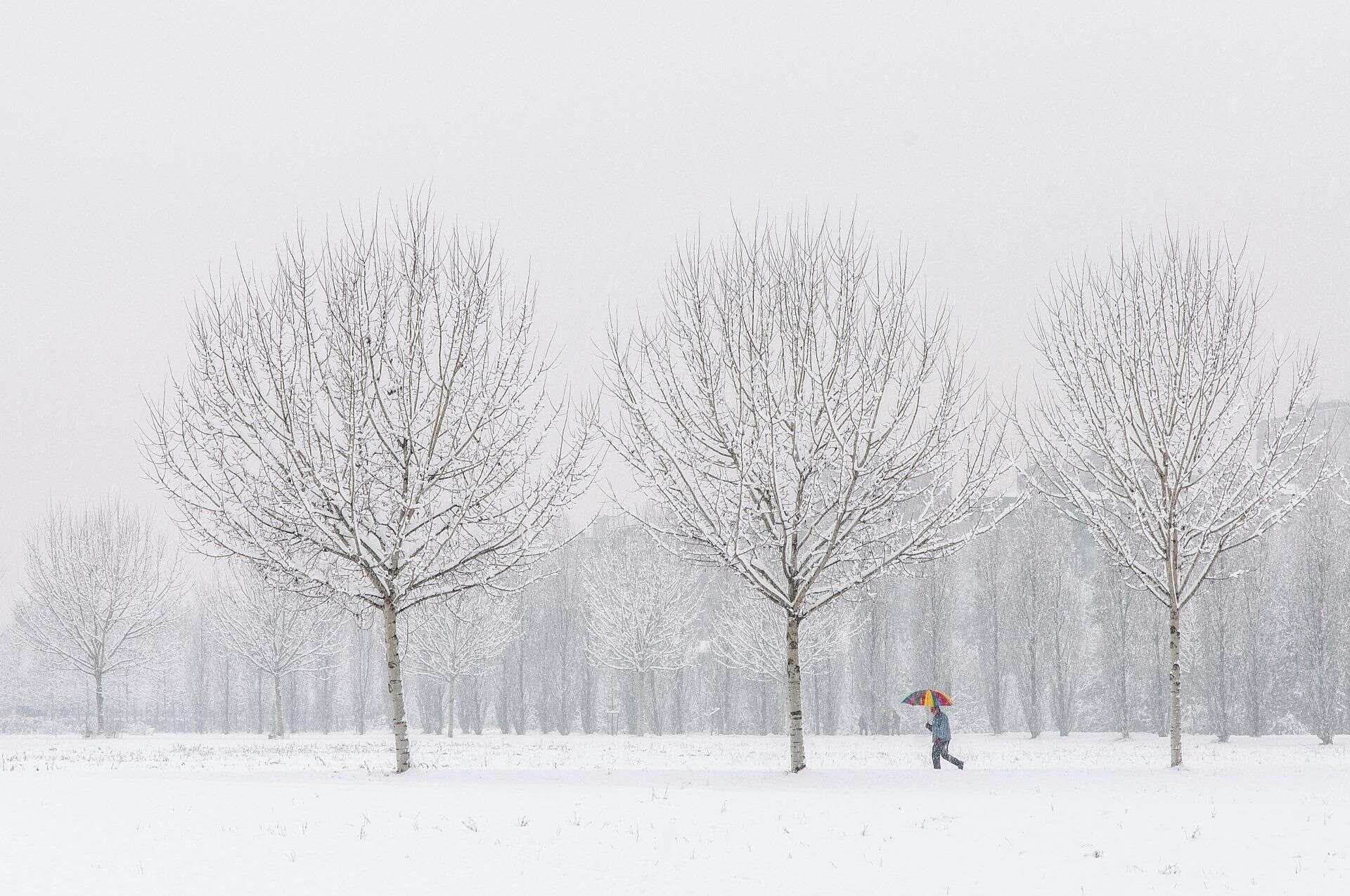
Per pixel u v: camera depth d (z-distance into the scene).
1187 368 20.11
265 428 18.78
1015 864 10.41
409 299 19.59
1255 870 9.89
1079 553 64.25
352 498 18.09
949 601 55.81
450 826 12.07
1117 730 59.59
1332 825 11.77
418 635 49.91
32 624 51.91
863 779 17.19
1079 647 57.06
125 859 10.13
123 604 47.78
